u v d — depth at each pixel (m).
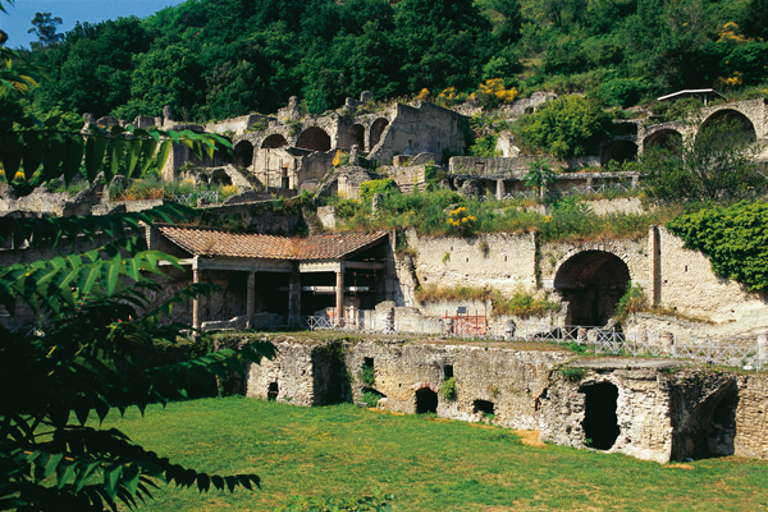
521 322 33.78
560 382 23.89
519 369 25.81
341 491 18.64
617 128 58.91
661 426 21.64
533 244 34.34
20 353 6.07
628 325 30.58
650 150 38.41
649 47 75.94
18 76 5.52
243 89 81.12
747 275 27.77
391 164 56.59
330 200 45.12
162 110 79.81
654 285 30.77
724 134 36.97
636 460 21.69
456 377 27.67
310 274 41.03
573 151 56.22
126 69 92.38
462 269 36.75
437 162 61.38
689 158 33.59
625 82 69.38
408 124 58.91
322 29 90.88
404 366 29.33
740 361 24.31
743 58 65.38
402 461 21.64
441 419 27.81
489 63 84.38
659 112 59.50
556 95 72.62
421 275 38.25
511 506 17.52
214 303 37.62
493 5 106.75
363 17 92.19
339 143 60.47
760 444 22.23
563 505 17.55
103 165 5.59
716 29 72.25
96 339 6.57
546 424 24.19
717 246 28.61
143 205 42.12
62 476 5.31
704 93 60.50
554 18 103.31
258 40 90.75
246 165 66.12
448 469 20.75
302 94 85.44
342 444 23.73
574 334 32.53
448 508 17.34
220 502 17.86
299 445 23.55
